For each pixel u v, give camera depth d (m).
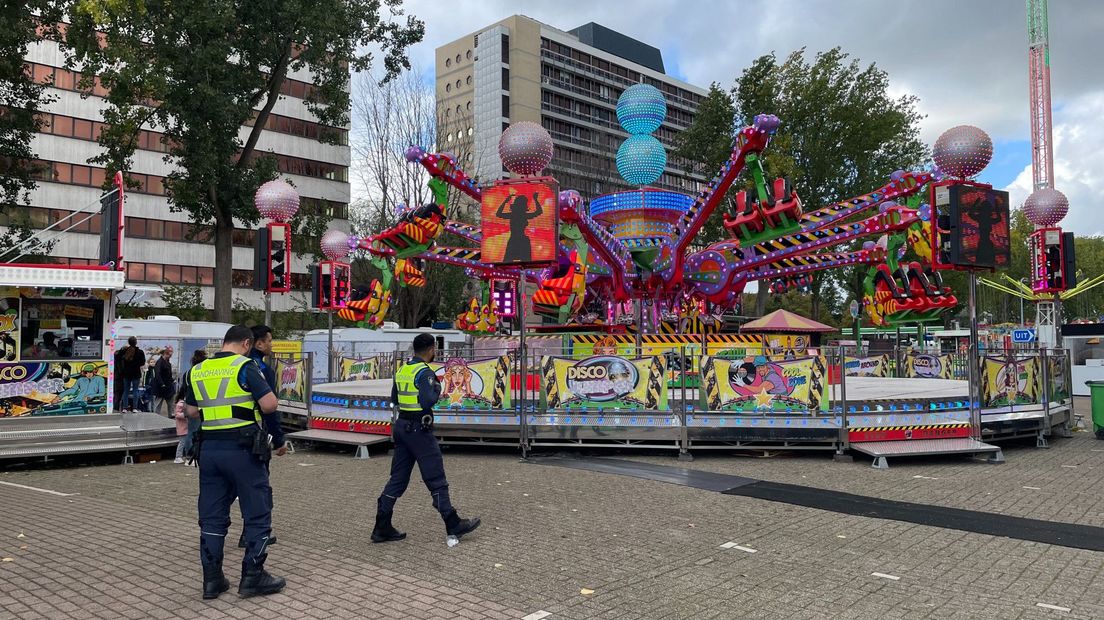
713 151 38.69
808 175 37.22
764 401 10.95
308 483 9.38
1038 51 45.78
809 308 62.09
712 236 38.47
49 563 5.65
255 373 4.98
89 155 45.81
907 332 38.69
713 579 5.20
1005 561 5.65
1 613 4.53
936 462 10.63
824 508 7.60
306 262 51.41
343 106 29.92
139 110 23.67
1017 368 12.14
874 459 10.27
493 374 11.73
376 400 12.53
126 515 7.51
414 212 13.88
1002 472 9.75
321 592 4.93
